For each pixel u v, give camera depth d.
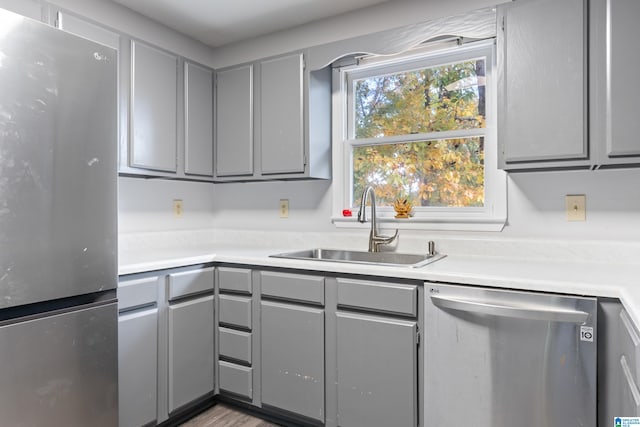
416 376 1.70
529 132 1.76
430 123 2.38
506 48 1.81
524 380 1.47
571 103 1.68
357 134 2.60
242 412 2.24
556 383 1.42
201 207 3.00
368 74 2.56
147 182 2.63
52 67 1.30
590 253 1.90
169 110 2.43
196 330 2.14
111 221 1.47
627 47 1.58
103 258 1.45
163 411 1.98
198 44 2.82
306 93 2.42
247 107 2.61
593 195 1.92
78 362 1.38
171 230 2.75
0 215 1.18
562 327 1.41
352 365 1.84
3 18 1.19
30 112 1.24
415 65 2.41
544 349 1.44
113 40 2.13
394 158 2.48
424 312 1.68
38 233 1.26
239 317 2.16
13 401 1.21
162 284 1.99
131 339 1.84
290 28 2.64
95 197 1.42
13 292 1.20
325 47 2.36
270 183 2.86
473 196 2.25
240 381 2.16
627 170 1.85
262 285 2.10
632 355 1.16
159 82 2.37
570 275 1.54
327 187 2.64
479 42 2.18
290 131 2.46
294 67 2.45
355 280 1.83
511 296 1.50
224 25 2.59
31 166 1.25
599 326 1.38
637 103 1.56
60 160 1.32
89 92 1.41
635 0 1.57
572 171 1.96
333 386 1.90
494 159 2.16
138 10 2.38
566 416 1.41
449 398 1.61
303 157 2.42
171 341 2.01
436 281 1.64
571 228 1.96
